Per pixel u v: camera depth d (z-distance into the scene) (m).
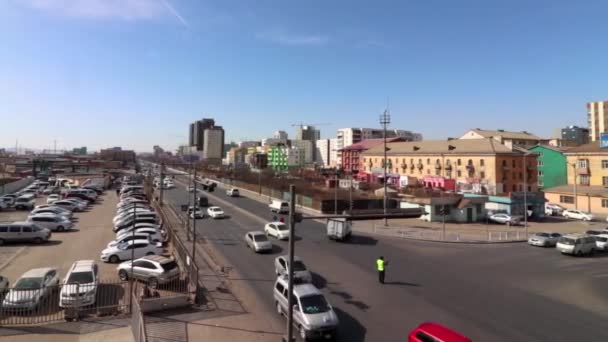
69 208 54.81
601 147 69.56
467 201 53.34
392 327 17.25
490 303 20.75
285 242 35.81
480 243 38.19
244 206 62.97
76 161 178.00
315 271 26.27
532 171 81.56
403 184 82.12
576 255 33.69
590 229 48.97
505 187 78.50
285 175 115.50
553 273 27.59
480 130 112.44
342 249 33.62
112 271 25.59
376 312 19.05
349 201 57.41
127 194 71.88
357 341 15.81
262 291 21.86
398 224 49.16
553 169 87.56
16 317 17.44
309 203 59.75
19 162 167.50
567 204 68.75
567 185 73.25
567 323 18.12
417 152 96.62
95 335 15.85
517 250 35.59
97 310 18.20
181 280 22.44
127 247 28.36
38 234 34.41
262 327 17.06
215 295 20.94
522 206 57.78
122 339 15.52
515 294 22.47
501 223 52.75
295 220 14.90
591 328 17.55
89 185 85.44
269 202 68.00
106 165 184.88
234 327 16.95
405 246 35.59
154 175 126.62
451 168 87.56
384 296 21.45
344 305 19.95
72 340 15.36
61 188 80.12
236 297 20.75
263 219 49.69
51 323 16.97
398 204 57.56
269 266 27.11
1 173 105.12
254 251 31.47
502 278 25.83
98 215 52.12
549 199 71.75
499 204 58.31
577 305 20.75
